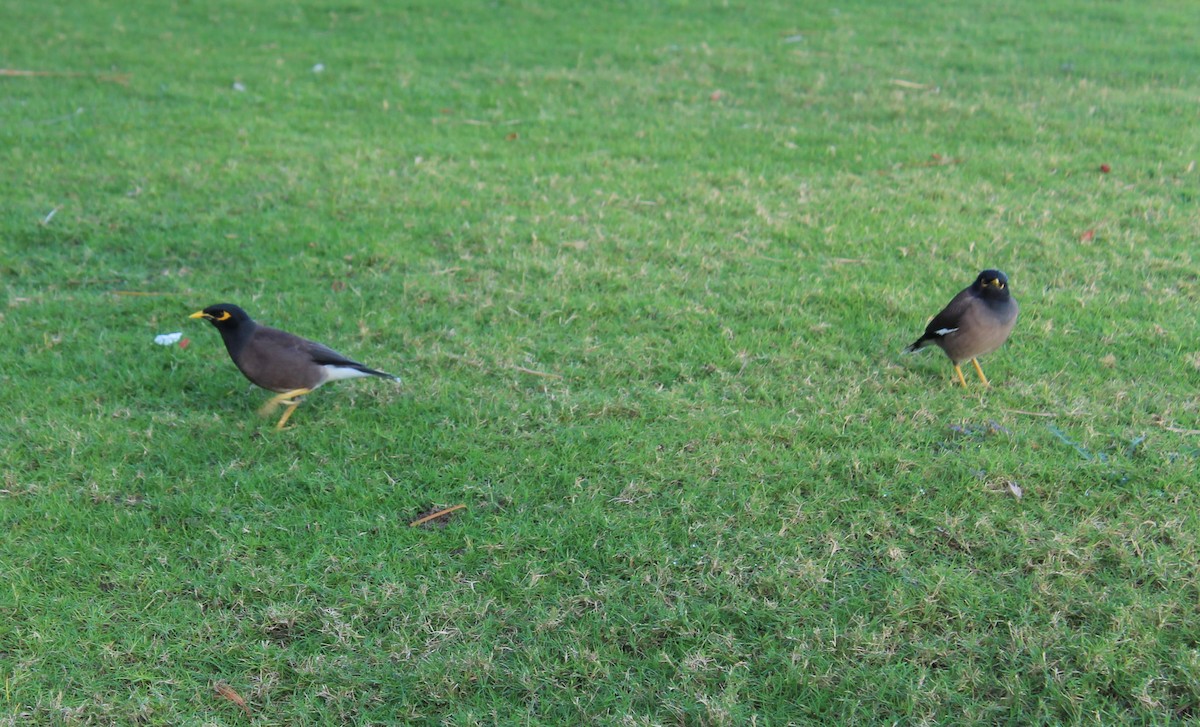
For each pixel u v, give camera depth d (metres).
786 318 6.70
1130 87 11.62
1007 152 9.69
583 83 12.00
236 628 4.30
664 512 4.91
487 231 8.02
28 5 15.67
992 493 4.94
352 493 5.07
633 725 3.84
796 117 10.89
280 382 5.48
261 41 13.95
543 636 4.25
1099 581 4.40
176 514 4.89
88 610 4.34
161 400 5.84
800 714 3.92
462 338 6.47
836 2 15.83
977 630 4.21
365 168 9.32
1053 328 6.51
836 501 4.92
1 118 10.53
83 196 8.59
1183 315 6.61
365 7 15.71
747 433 5.44
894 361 6.20
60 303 6.88
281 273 7.37
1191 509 4.76
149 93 11.52
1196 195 8.59
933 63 12.61
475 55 13.24
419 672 4.08
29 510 4.88
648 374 6.10
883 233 7.93
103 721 3.89
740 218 8.32
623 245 7.74
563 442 5.41
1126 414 5.55
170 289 7.16
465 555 4.65
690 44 13.60
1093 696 3.87
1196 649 4.04
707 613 4.32
